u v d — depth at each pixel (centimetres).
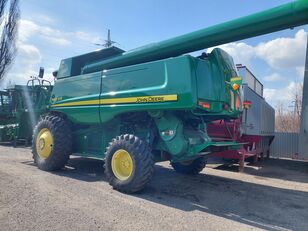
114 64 691
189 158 598
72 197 516
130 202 511
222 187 680
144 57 643
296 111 3044
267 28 494
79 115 708
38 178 638
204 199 566
